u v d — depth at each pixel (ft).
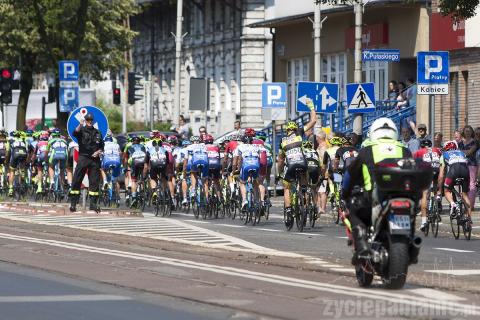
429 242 190.80
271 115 326.24
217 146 247.70
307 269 140.26
